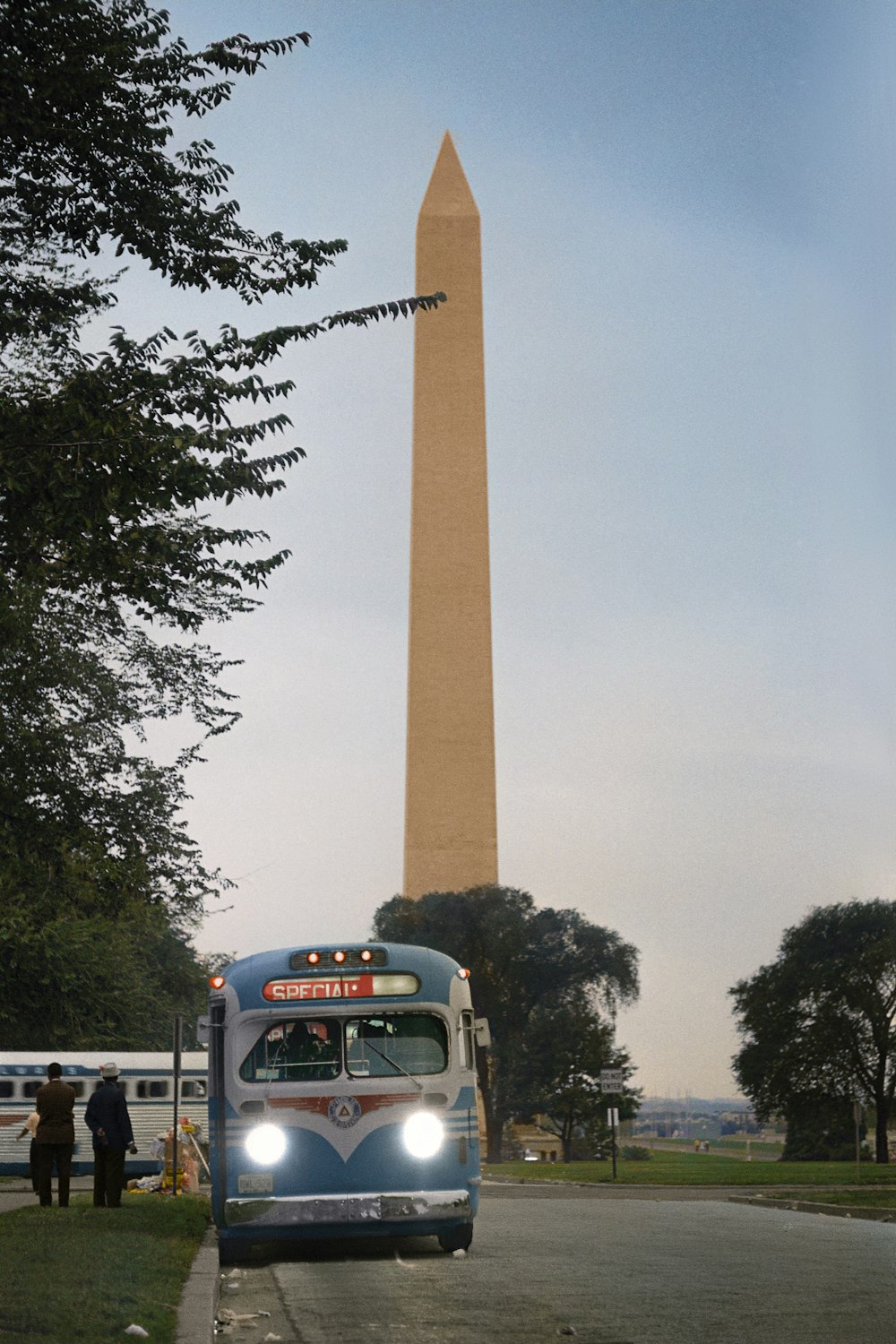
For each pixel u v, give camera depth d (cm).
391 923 9144
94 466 1641
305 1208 1540
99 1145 2064
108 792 2866
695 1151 12075
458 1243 1639
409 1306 1162
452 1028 1619
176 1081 2527
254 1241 1599
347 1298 1223
